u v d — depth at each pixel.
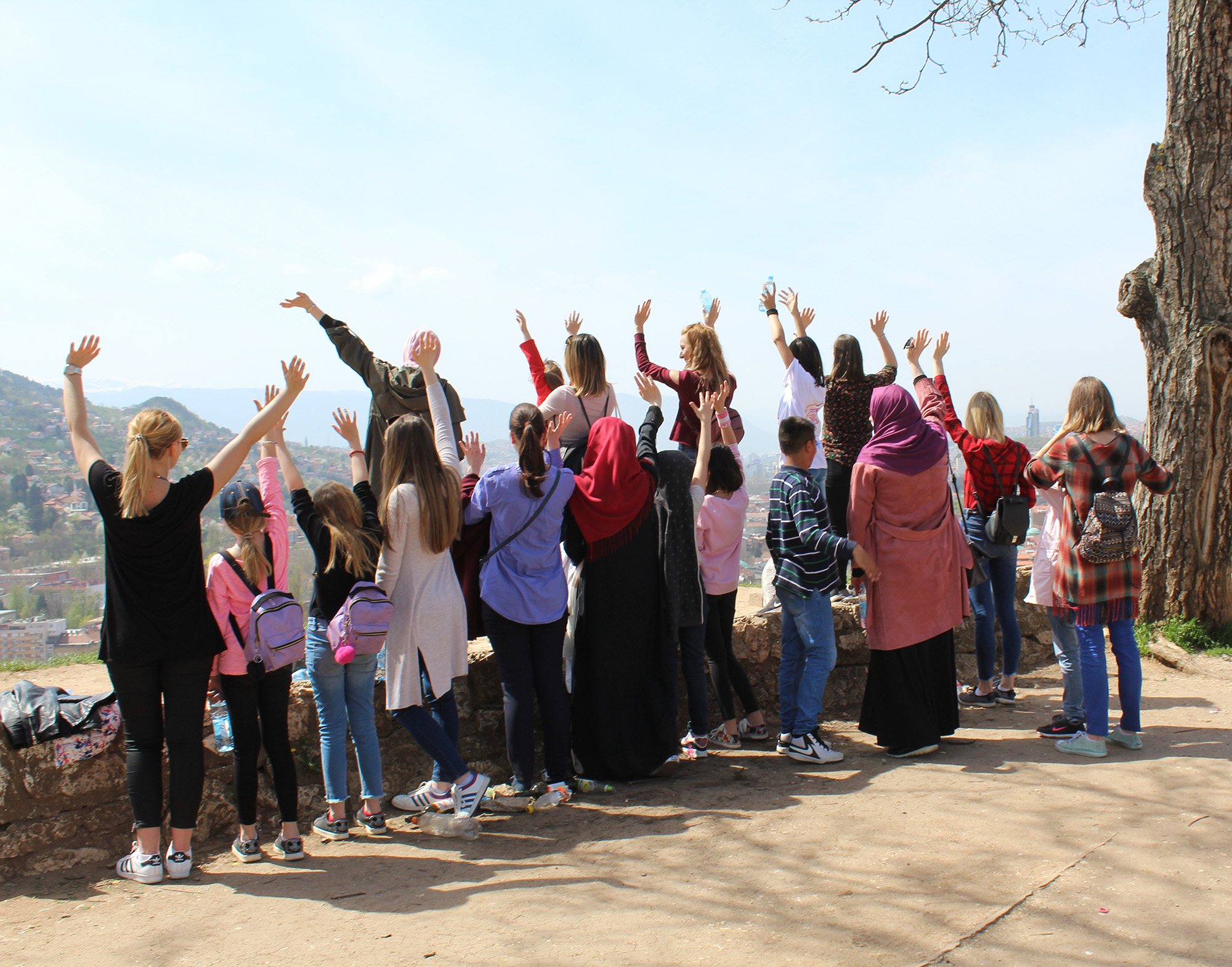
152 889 3.35
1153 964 2.43
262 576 3.65
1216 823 3.41
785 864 3.27
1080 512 4.41
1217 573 6.45
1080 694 4.73
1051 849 3.25
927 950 2.54
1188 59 6.32
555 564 4.22
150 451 3.26
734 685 5.16
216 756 4.02
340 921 2.96
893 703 4.59
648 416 4.80
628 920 2.85
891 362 5.88
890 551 4.56
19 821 3.57
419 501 3.81
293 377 3.65
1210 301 6.37
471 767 4.62
